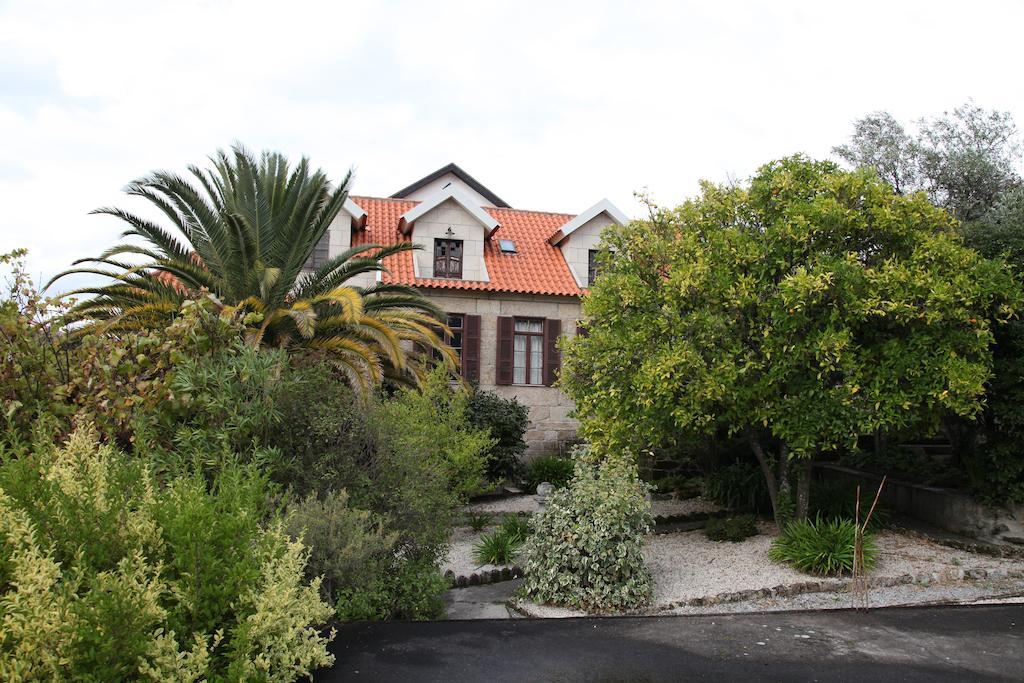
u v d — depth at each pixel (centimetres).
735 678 610
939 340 1029
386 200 2384
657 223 1246
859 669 636
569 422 2156
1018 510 1152
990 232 1192
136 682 433
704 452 1548
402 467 857
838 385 1052
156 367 859
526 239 2388
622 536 909
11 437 730
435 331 2086
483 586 1016
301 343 1512
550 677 602
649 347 1103
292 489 790
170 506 509
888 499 1452
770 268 1066
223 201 1594
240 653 452
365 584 753
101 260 1463
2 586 444
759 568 1031
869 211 1067
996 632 750
